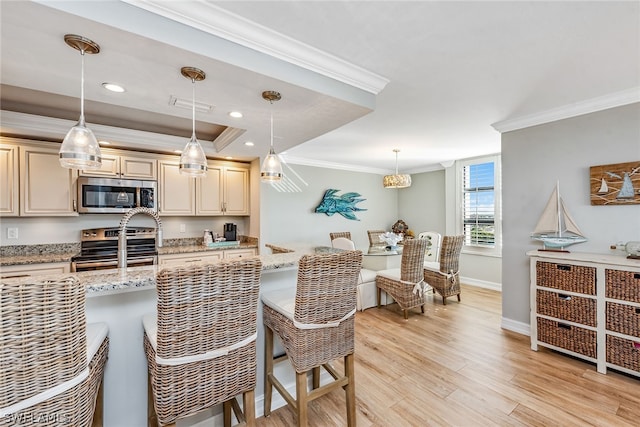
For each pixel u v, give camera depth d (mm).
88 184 3199
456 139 3875
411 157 5125
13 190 2871
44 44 1318
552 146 2838
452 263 4188
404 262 3656
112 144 3271
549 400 2006
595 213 2572
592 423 1778
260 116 2316
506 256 3227
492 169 4863
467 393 2102
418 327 3363
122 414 1512
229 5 1333
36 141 2977
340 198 5801
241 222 4637
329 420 1840
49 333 896
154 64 1505
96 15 1151
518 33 1577
